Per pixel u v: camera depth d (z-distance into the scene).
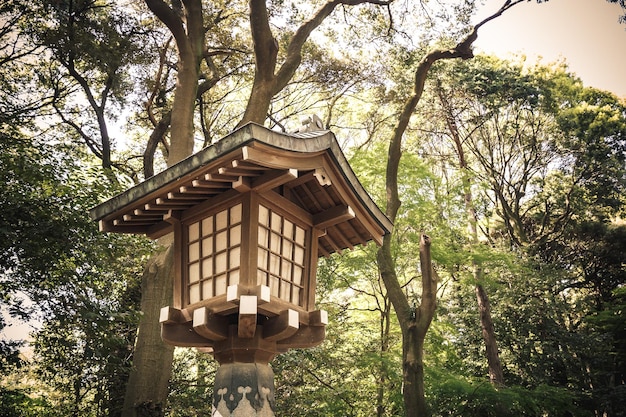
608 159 25.02
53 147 10.00
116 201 4.87
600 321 20.91
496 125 24.14
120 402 11.69
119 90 16.02
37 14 13.91
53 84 15.05
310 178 4.71
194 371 14.74
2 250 8.30
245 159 3.95
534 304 20.83
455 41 16.77
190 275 4.79
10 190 8.45
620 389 18.38
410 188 17.09
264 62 11.02
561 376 20.98
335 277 17.50
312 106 21.02
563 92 25.95
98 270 9.65
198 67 11.92
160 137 15.00
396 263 18.05
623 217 26.95
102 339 9.12
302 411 13.50
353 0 13.77
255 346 4.58
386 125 21.56
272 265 4.63
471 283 17.81
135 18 15.29
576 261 25.39
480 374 20.50
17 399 10.67
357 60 19.38
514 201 26.12
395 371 15.26
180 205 4.79
